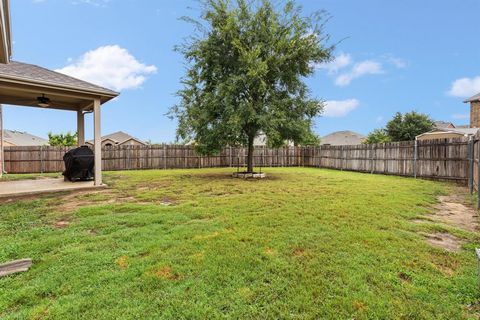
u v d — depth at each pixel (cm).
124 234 391
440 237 392
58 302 231
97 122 831
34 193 723
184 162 1775
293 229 411
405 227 427
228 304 228
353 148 1540
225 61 1086
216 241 362
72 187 795
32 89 718
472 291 246
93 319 209
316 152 1906
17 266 287
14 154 1388
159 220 462
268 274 275
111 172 1424
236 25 1049
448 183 962
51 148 1466
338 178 1129
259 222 448
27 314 215
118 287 252
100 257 312
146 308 222
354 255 319
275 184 920
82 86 777
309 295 240
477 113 1897
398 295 240
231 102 1034
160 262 299
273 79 1090
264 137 1144
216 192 753
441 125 3073
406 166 1198
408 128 2584
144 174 1297
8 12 432
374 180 1051
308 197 668
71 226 433
